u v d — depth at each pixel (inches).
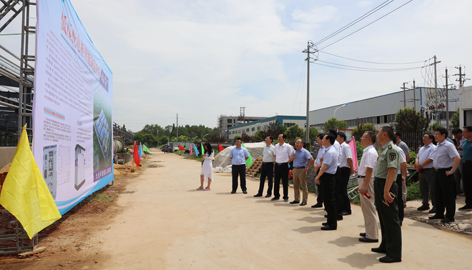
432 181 251.9
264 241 186.2
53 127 188.9
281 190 418.6
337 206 240.7
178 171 741.9
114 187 440.1
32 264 148.7
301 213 265.6
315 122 2854.3
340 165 258.8
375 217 182.7
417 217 243.1
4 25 281.1
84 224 228.8
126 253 165.6
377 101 2124.8
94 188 311.9
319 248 172.7
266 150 354.6
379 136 157.8
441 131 223.8
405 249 168.7
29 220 147.7
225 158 795.4
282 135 323.6
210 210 279.1
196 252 167.0
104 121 371.9
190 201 326.0
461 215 240.5
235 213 266.1
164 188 433.7
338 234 200.7
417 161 265.4
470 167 255.4
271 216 254.1
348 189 331.3
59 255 162.1
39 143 166.7
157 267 145.8
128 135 2028.8
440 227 214.7
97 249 172.1
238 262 152.1
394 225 150.6
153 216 255.9
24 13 221.8
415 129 996.6
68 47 220.7
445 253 162.1
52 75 186.5
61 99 204.5
